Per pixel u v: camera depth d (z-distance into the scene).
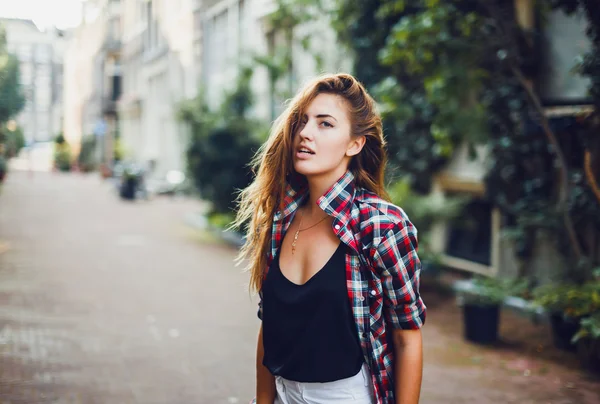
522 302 8.05
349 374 1.80
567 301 6.35
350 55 11.91
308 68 14.01
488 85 8.69
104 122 40.97
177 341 6.62
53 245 13.09
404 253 1.77
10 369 5.54
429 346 6.68
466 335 6.92
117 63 41.09
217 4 21.34
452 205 9.10
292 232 1.91
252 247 2.06
